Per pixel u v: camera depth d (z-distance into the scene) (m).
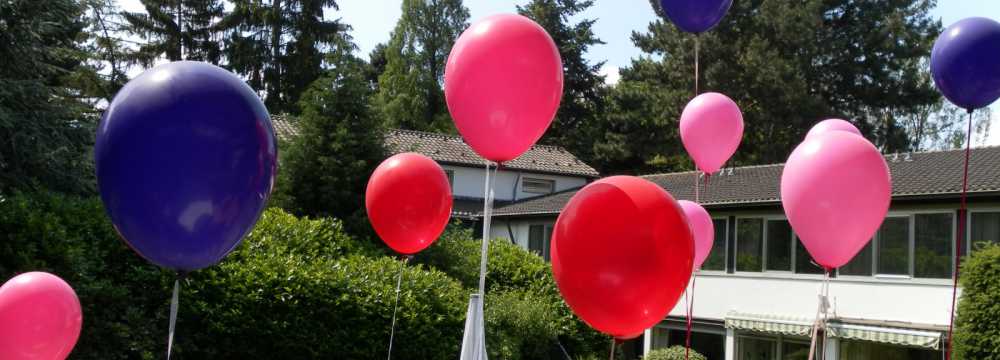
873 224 5.90
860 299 17.95
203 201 4.24
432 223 8.42
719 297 20.59
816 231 5.95
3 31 11.36
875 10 33.12
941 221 16.81
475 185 27.84
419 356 10.78
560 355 14.20
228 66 34.53
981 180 16.52
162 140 4.15
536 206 26.09
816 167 5.90
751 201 19.62
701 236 7.97
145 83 4.30
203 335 9.36
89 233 8.98
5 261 8.11
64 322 5.66
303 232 11.78
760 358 19.80
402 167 8.32
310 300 10.00
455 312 11.43
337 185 15.03
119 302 8.83
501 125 5.30
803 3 32.41
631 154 35.47
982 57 6.58
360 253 12.95
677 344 21.59
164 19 33.75
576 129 39.59
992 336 13.14
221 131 4.23
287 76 34.47
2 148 11.14
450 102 5.48
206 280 9.41
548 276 15.81
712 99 8.18
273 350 9.80
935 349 16.33
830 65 32.38
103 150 4.25
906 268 17.27
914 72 32.91
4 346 5.43
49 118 11.69
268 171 4.49
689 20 7.18
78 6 12.64
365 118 15.64
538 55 5.28
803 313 18.84
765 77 29.72
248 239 10.55
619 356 15.39
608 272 4.55
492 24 5.39
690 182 24.69
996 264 13.42
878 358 17.88
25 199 8.84
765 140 30.80
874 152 5.92
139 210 4.23
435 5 45.97
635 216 4.60
